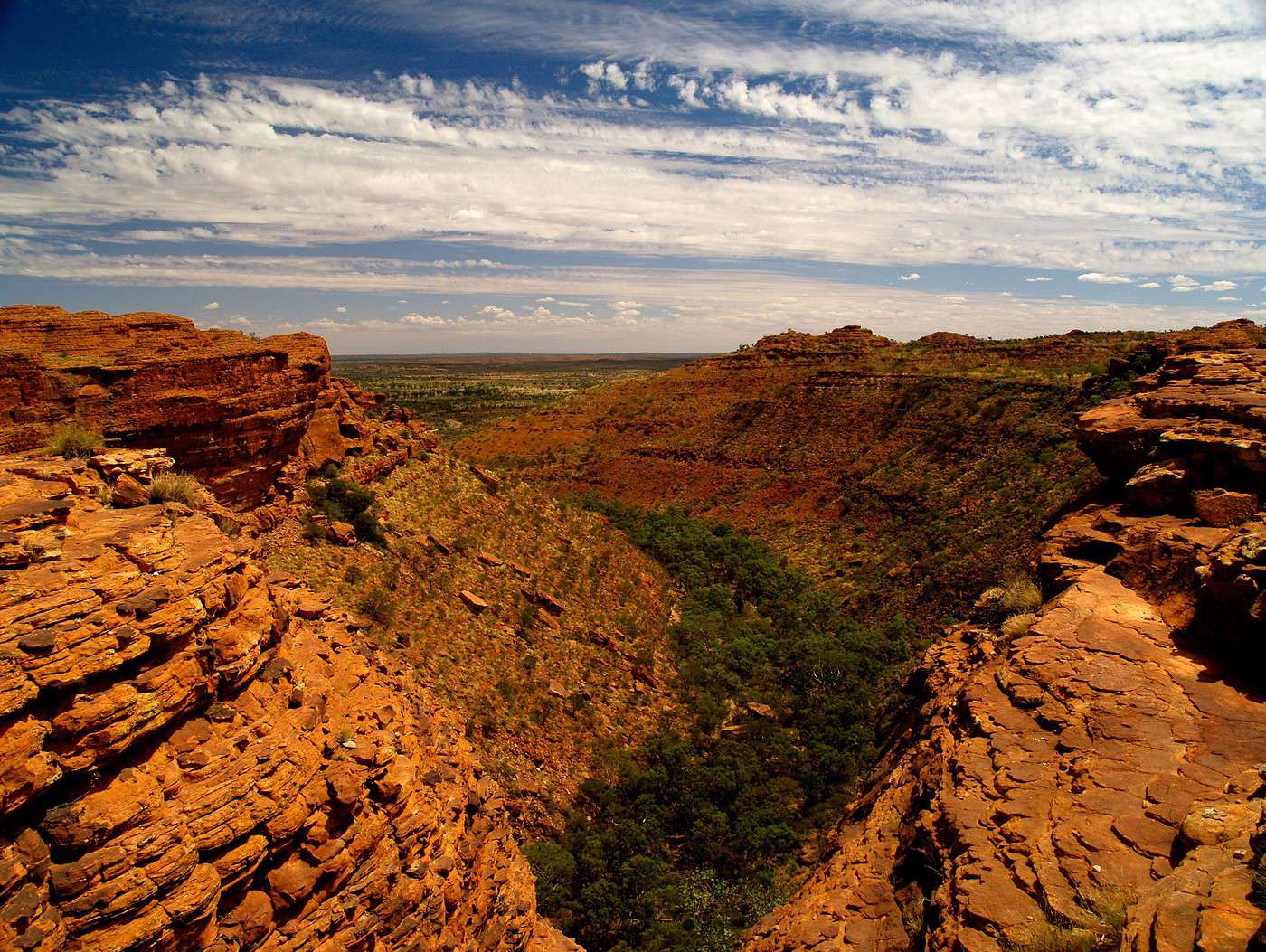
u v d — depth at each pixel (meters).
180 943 7.60
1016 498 62.97
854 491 85.19
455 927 12.03
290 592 15.62
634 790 32.78
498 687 33.41
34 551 8.23
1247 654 11.53
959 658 16.98
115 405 26.58
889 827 12.16
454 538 43.28
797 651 50.19
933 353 113.25
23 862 6.89
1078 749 10.34
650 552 67.94
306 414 37.31
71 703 7.36
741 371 130.00
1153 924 6.51
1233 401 18.14
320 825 9.45
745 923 26.27
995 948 7.55
